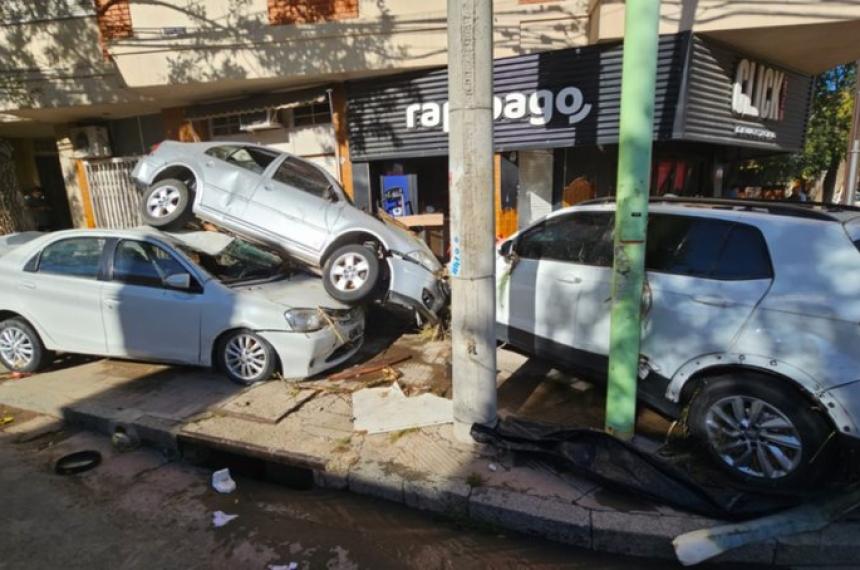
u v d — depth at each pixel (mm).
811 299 3191
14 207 9516
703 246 3779
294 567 2934
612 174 8477
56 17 9086
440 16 7770
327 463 3729
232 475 3988
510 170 8477
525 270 5020
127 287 5191
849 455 3131
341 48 7965
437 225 9047
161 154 6848
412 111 8453
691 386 3721
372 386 5031
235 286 5352
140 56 8258
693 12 6629
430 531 3264
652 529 3014
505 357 5816
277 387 4957
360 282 5867
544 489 3393
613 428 3832
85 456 4125
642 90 3303
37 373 5590
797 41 7078
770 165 17859
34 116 10359
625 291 3590
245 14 8305
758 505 3158
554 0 7609
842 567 2871
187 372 5461
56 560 2971
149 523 3328
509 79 7891
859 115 9953
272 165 6625
